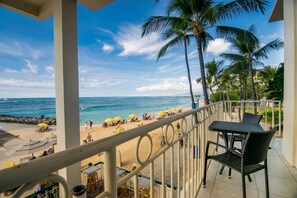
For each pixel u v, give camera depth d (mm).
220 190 1896
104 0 2168
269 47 11125
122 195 2752
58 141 1746
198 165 1852
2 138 13922
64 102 1683
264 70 15688
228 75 16531
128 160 6926
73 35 1780
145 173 3746
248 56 12102
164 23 6352
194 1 5812
